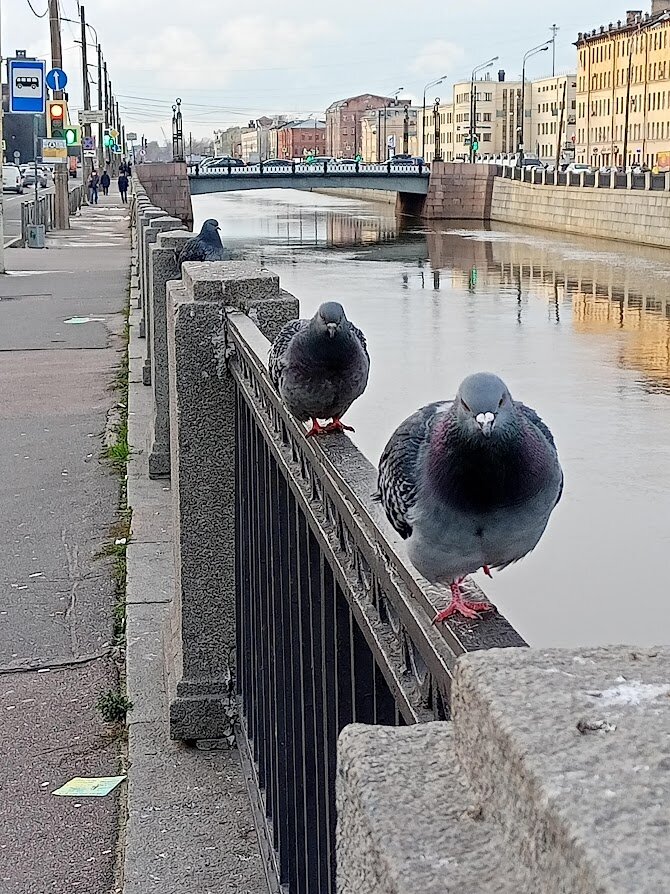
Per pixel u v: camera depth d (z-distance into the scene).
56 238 36.03
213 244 9.01
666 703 1.10
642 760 1.00
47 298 19.94
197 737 4.48
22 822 4.08
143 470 8.40
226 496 4.55
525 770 1.01
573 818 0.93
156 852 3.81
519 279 42.16
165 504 7.56
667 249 53.66
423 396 21.56
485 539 2.03
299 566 3.11
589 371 25.12
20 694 5.06
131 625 5.59
